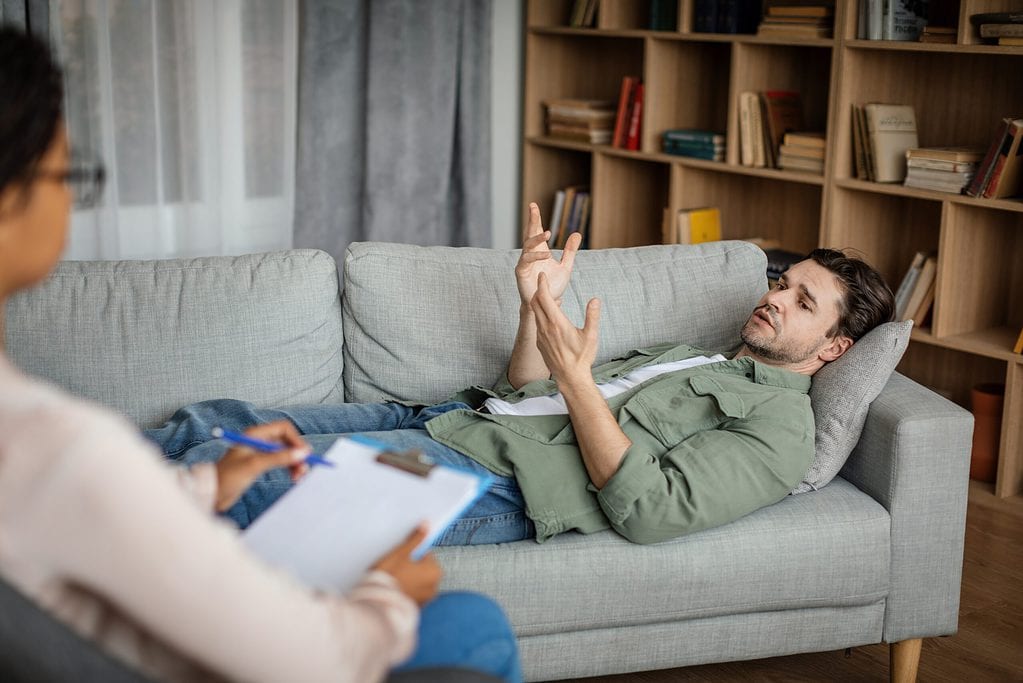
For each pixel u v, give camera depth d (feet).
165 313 6.73
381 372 7.25
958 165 9.39
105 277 6.79
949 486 6.31
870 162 10.12
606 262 7.80
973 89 10.15
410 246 7.48
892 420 6.26
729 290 7.83
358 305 7.23
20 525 2.45
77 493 2.41
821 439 6.46
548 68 13.69
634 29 12.71
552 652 5.92
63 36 10.29
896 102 10.57
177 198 11.41
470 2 12.57
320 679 2.68
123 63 10.72
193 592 2.50
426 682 3.03
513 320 7.39
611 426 5.87
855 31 10.01
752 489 5.93
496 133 14.01
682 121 12.37
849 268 6.97
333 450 3.83
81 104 10.50
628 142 12.46
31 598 2.56
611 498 5.72
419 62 12.37
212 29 11.14
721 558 5.93
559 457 6.02
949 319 9.87
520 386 7.07
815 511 6.22
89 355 6.59
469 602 3.69
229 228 11.89
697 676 6.92
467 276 7.41
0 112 2.57
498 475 6.02
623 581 5.82
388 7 12.03
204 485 3.63
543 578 5.73
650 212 13.52
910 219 10.82
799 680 6.91
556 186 14.12
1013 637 7.47
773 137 11.03
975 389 10.08
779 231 12.21
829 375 6.71
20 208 2.64
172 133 11.20
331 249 12.51
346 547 3.34
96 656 2.58
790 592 6.11
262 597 2.60
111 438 2.49
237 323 6.83
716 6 11.21
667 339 7.64
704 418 6.39
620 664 6.05
